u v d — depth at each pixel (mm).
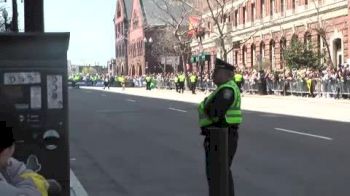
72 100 40000
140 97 44438
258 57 55781
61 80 5629
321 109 26656
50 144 5613
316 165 11328
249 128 18406
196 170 11242
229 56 68812
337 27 46375
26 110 5555
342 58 45781
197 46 79375
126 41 126500
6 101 5508
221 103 6949
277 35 56969
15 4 20516
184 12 75062
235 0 66938
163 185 9867
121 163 12219
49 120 5613
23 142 5547
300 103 31984
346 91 34406
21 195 3107
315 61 44281
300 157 12344
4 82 5508
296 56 44344
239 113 7184
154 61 108125
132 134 17625
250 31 63250
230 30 68062
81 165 12008
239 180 10039
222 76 7160
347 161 11664
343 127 18109
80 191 9266
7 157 3197
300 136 15977
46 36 5547
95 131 18641
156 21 108000
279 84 43312
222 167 5492
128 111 27625
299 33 52625
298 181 9852
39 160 5594
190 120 22219
